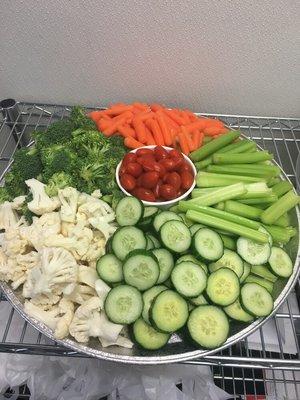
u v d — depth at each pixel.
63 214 0.81
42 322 0.70
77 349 0.68
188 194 0.91
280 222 0.88
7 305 0.92
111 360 0.67
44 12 1.00
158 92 1.18
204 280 0.72
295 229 0.88
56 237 0.77
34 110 1.22
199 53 1.07
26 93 1.20
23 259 0.76
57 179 0.88
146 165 0.89
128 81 1.15
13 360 0.84
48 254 0.71
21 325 0.88
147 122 1.06
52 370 0.85
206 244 0.77
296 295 0.94
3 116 1.20
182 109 1.21
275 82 1.13
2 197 0.91
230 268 0.76
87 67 1.12
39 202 0.84
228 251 0.80
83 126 1.02
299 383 0.86
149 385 0.82
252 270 0.81
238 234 0.83
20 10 0.99
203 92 1.17
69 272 0.71
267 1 0.95
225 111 1.22
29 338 0.86
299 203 0.92
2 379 0.84
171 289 0.71
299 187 1.07
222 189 0.90
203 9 0.98
